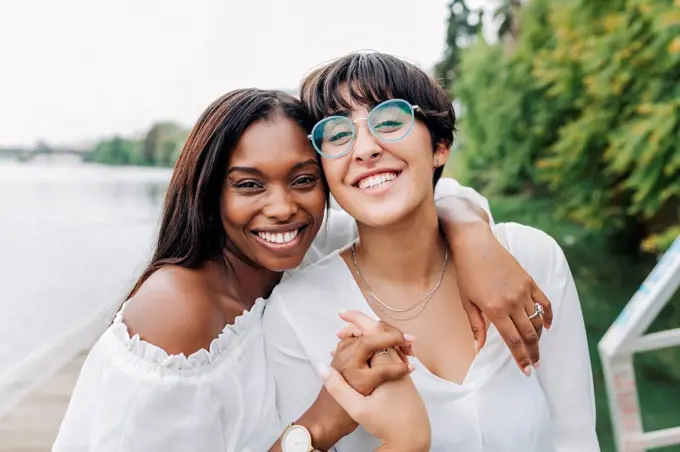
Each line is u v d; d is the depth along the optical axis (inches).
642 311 68.1
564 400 58.5
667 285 67.0
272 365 57.1
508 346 51.4
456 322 56.6
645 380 172.7
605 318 231.1
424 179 52.8
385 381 48.2
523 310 51.2
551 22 302.7
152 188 687.1
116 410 48.7
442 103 55.4
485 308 51.4
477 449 52.3
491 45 443.5
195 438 49.0
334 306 56.2
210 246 56.4
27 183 710.5
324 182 56.6
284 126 53.6
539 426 54.5
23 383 177.5
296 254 56.6
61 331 217.5
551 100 335.9
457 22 631.2
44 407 164.1
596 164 281.1
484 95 418.0
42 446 144.6
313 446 49.9
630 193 279.9
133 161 1067.9
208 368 50.9
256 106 53.4
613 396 70.3
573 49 264.8
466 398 52.6
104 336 53.2
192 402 49.3
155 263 56.2
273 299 57.8
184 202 55.9
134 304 52.1
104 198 576.7
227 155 53.8
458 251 54.6
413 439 46.9
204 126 54.6
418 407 47.9
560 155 295.1
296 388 56.0
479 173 455.2
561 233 343.3
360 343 48.6
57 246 355.9
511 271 52.1
